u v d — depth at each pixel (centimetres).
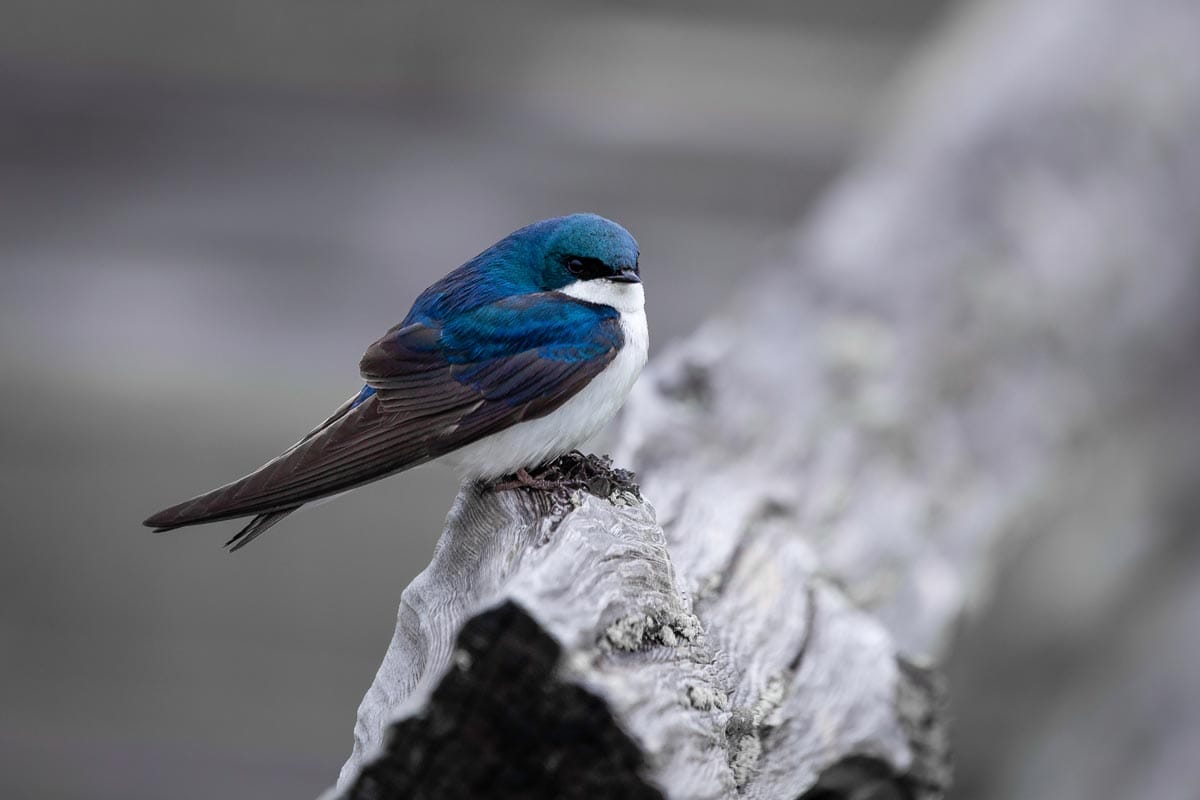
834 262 1091
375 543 1371
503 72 2397
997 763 1094
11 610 1348
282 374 1614
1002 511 955
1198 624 1088
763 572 670
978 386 1016
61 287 1761
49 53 2295
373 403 685
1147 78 1284
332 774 1266
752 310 1052
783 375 941
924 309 1052
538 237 741
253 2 2358
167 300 1759
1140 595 1143
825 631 650
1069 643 1118
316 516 1369
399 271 1867
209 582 1362
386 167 2150
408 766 416
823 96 2433
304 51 2358
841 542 801
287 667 1327
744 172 2184
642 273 1898
